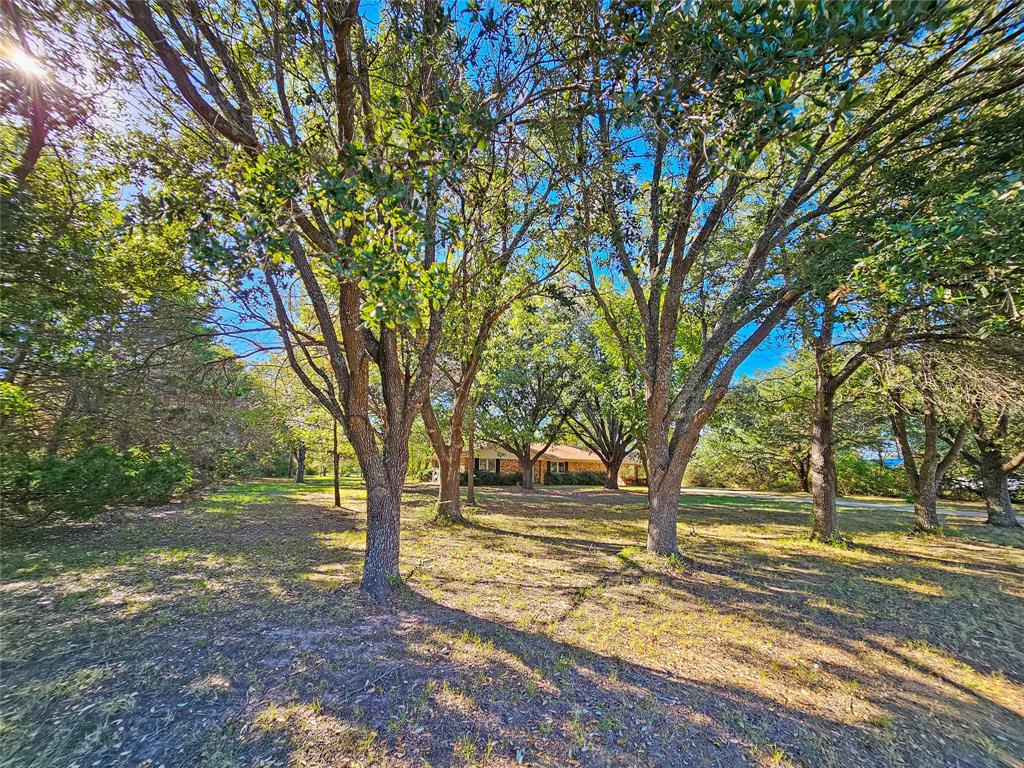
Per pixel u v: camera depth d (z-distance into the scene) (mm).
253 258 3082
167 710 2922
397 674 3449
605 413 20812
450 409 16281
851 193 6828
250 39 4664
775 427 18141
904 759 2652
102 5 3709
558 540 9164
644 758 2600
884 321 6680
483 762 2527
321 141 4301
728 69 2266
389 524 5434
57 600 5035
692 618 4809
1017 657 4055
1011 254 3471
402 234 3105
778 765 2570
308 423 14219
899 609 5246
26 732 2666
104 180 5547
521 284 9656
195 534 9133
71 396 7121
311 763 2467
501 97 4156
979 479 16344
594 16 3033
